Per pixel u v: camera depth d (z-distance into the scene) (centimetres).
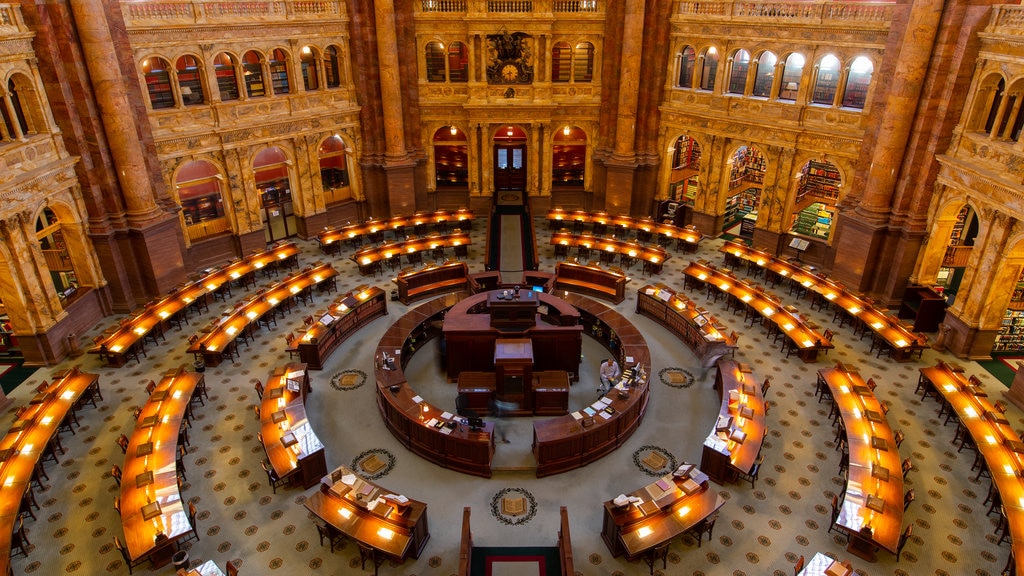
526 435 1717
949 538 1380
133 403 1836
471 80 3017
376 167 3064
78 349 2067
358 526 1304
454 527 1426
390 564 1332
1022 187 1725
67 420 1714
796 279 2411
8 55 1830
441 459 1598
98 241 2217
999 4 1880
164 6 2272
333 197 3134
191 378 1794
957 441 1673
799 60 2741
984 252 1941
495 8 2880
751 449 1514
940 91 2072
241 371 1994
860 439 1534
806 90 2511
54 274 2442
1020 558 1214
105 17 2073
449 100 3062
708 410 1819
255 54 2688
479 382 1827
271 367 2019
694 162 3447
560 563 1316
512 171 3416
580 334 1911
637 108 3012
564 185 3378
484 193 3272
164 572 1304
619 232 3086
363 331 2239
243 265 2506
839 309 2281
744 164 3281
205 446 1662
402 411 1627
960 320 2036
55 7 1952
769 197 2755
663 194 3161
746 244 2964
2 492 1380
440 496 1515
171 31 2305
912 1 2052
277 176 3031
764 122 2639
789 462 1606
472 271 2686
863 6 2261
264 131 2684
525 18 2866
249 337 2188
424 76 3020
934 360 2045
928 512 1449
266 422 1603
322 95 2847
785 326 2097
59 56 2005
